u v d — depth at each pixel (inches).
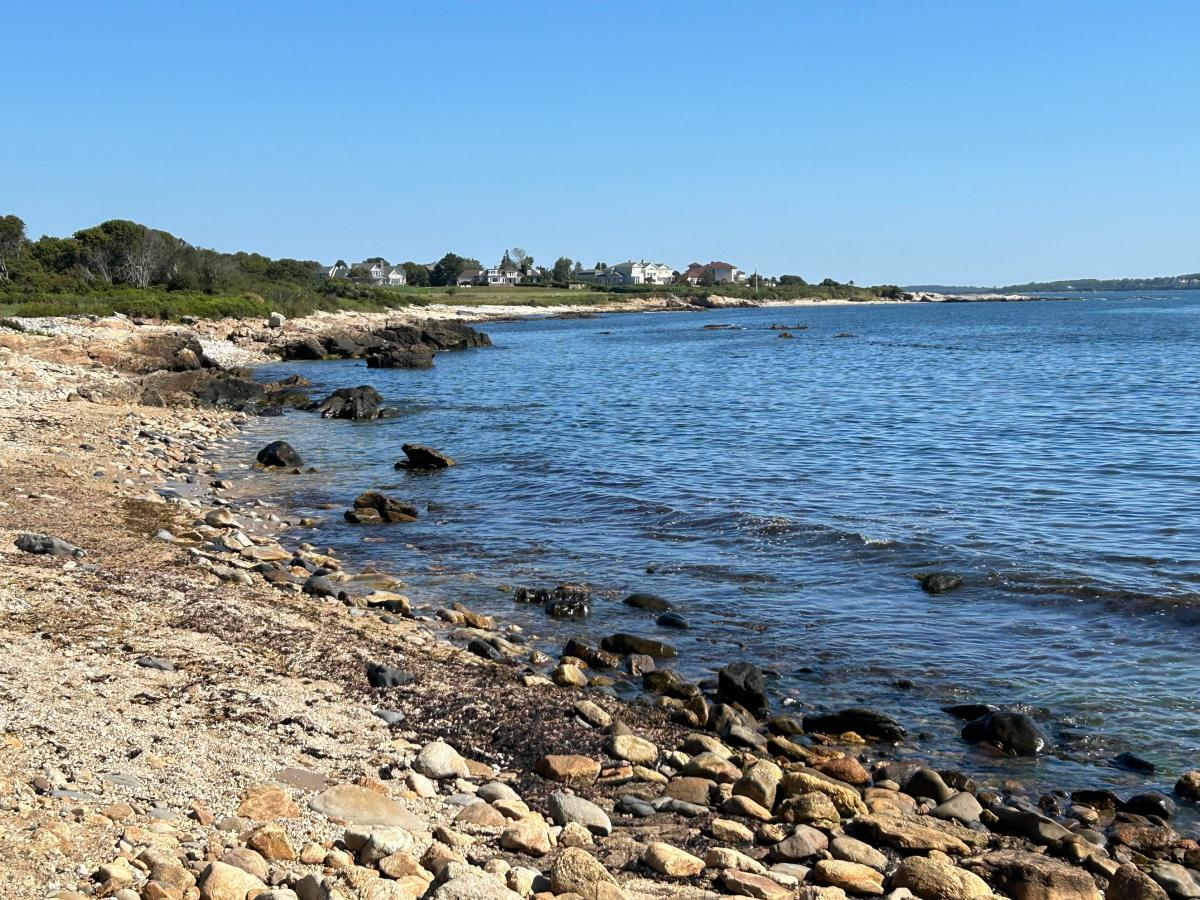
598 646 506.3
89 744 292.4
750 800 321.1
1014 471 965.2
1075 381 1904.5
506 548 701.3
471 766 336.8
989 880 279.9
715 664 486.9
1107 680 457.1
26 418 1152.2
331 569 639.1
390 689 402.3
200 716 334.3
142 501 757.9
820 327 4616.1
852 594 589.0
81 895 202.8
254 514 794.2
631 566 652.7
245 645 429.7
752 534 723.4
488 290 7445.9
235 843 244.2
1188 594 561.9
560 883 240.4
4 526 608.7
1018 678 462.3
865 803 332.5
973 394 1704.0
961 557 649.6
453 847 263.4
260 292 4084.6
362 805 276.7
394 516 781.9
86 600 456.1
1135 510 780.0
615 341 3614.7
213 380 1641.2
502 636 520.1
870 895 265.6
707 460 1047.6
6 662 356.5
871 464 1015.0
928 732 408.8
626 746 361.7
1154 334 3543.3
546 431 1293.1
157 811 255.0
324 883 216.2
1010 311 6663.4
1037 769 375.9
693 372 2274.9
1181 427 1248.2
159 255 3932.1
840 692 451.8
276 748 317.7
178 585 509.4
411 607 559.5
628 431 1286.9
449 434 1270.9
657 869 267.4
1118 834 319.0
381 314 4520.2
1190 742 394.6
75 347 1881.2
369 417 1437.0
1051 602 564.1
